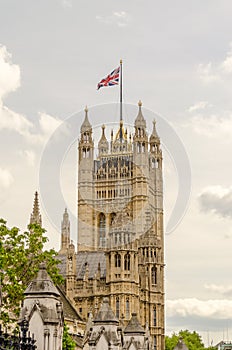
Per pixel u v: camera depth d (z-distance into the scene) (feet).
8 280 219.82
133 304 420.77
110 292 419.74
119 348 164.35
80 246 529.86
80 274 447.01
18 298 205.05
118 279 421.18
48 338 121.60
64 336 225.56
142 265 479.00
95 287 422.41
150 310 472.85
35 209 424.46
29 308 123.75
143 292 470.39
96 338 162.09
